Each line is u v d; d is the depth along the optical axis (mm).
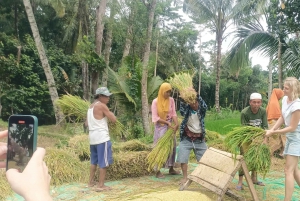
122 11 10414
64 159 5715
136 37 10438
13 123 1335
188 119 5367
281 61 10305
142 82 9633
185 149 5371
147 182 5641
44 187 787
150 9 9547
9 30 20922
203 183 4391
